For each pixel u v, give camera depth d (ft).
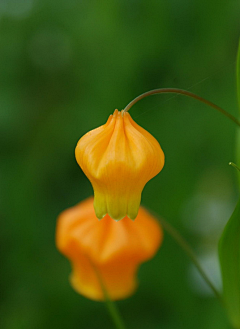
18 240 1.46
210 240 1.48
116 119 0.91
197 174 1.53
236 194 1.57
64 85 1.65
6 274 1.45
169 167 1.52
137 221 1.12
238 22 1.55
